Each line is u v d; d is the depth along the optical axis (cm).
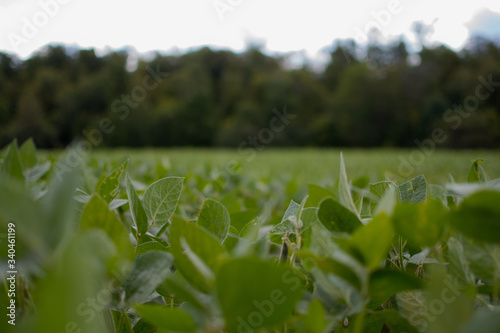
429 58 3497
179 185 82
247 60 4578
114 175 90
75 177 52
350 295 62
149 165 365
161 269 64
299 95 3819
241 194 282
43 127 2264
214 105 4075
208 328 58
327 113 3931
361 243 56
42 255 48
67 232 49
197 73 4031
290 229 84
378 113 3631
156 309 58
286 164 961
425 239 60
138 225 78
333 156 1475
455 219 57
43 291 36
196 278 62
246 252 66
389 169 819
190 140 3609
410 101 3550
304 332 62
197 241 62
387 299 73
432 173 715
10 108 2181
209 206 78
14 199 48
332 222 66
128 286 63
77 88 2656
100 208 62
